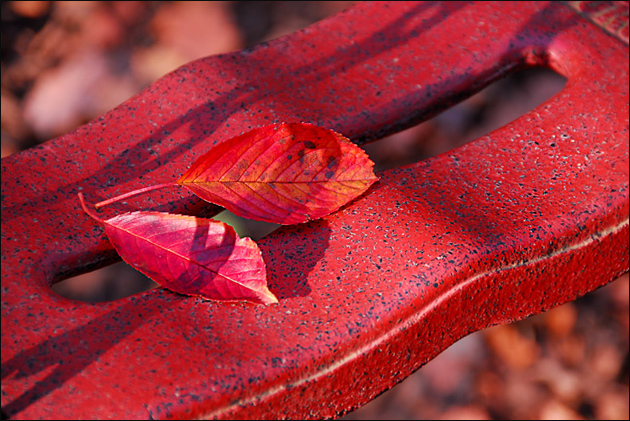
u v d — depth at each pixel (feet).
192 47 5.16
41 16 5.48
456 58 2.66
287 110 2.53
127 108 2.52
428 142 4.77
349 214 2.40
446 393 4.29
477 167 2.50
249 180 2.35
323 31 2.70
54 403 2.17
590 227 2.43
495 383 4.32
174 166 2.45
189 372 2.21
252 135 2.33
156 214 2.31
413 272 2.32
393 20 2.73
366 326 2.27
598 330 4.50
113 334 2.24
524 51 2.69
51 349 2.21
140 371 2.20
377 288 2.31
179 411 2.18
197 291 2.28
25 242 2.31
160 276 2.29
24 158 2.42
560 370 4.34
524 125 2.57
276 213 2.35
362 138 2.56
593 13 2.77
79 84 5.09
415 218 2.40
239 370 2.21
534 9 2.77
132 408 2.17
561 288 2.45
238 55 2.63
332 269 2.33
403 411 4.24
